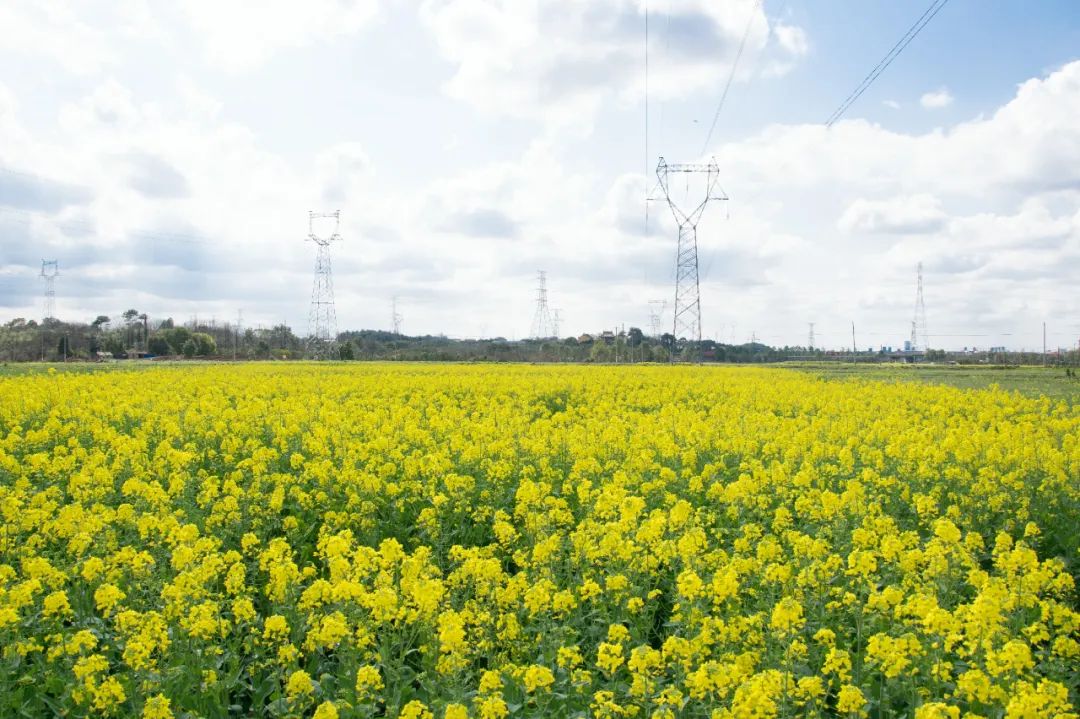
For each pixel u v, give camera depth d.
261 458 16.61
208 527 12.59
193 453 17.39
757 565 9.94
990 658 6.98
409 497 14.66
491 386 36.44
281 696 7.74
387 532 13.45
